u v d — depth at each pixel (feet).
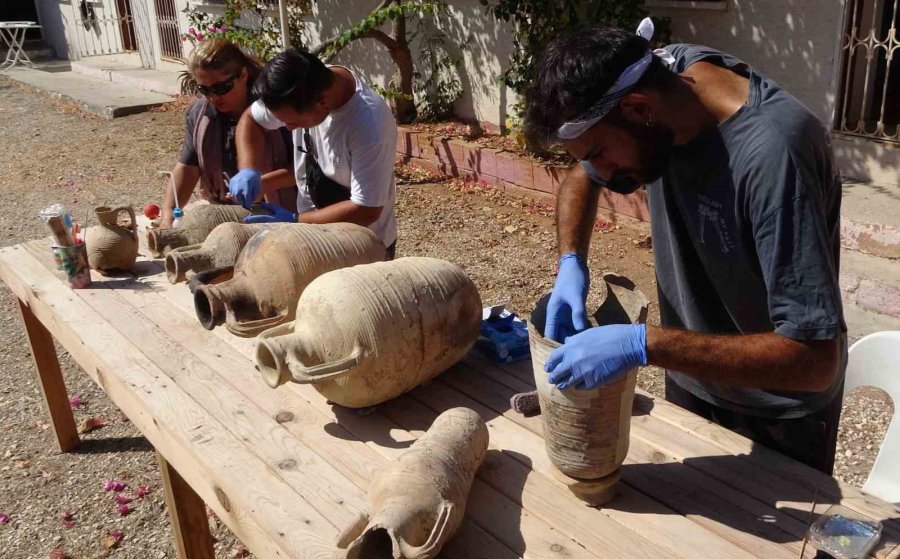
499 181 24.56
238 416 6.81
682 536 5.24
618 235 20.40
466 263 19.29
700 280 6.57
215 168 11.64
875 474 7.59
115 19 52.24
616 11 22.82
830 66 18.67
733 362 4.95
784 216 4.92
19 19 61.77
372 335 6.24
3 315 18.07
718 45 20.79
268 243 7.23
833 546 4.83
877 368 7.60
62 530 11.11
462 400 7.06
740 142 5.18
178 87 41.63
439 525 4.89
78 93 43.37
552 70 5.05
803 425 6.65
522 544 5.24
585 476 5.41
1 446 13.12
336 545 4.92
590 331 5.07
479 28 27.09
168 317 8.87
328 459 6.18
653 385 13.61
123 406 7.72
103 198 26.37
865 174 18.51
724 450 6.20
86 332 8.51
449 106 29.12
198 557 9.21
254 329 6.97
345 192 10.39
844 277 15.65
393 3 28.14
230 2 33.94
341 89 9.46
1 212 25.36
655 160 5.35
